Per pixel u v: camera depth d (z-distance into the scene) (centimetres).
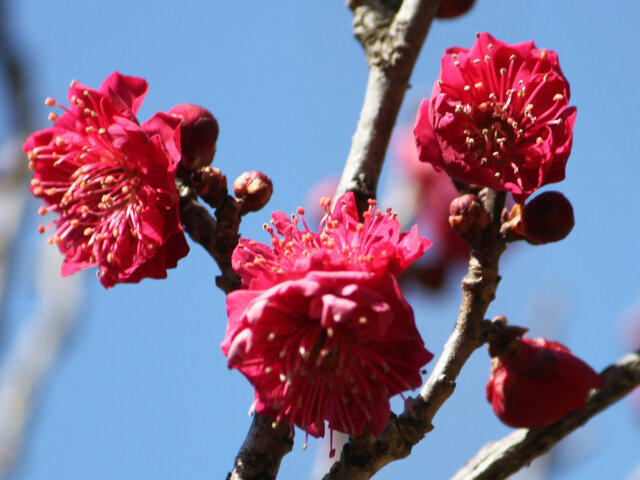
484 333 47
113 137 47
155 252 48
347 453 46
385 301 45
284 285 45
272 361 46
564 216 47
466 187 48
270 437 46
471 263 47
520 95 48
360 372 46
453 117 47
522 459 48
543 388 48
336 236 46
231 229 48
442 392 47
